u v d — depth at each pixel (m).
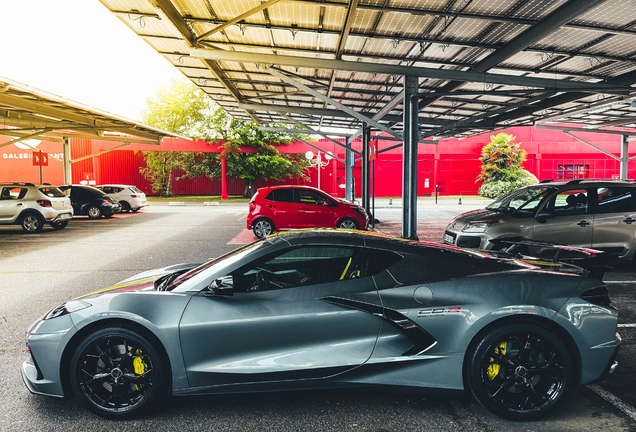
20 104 13.70
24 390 3.21
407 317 2.78
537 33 6.42
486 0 5.88
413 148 8.23
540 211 6.86
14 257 8.98
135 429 2.67
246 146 31.27
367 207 15.54
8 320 4.85
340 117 15.75
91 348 2.78
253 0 6.55
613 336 2.79
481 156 36.78
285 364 2.77
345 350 2.80
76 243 10.93
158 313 2.78
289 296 2.88
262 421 2.76
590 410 2.89
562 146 36.03
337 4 6.22
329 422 2.75
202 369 2.77
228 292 2.84
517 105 11.18
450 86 10.73
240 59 7.55
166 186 37.16
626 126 17.64
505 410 2.72
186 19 7.16
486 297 2.77
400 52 8.20
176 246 10.35
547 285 2.81
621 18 6.23
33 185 13.43
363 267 2.98
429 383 2.79
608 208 6.89
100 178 35.66
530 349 2.78
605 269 3.24
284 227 11.36
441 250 3.16
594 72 8.95
